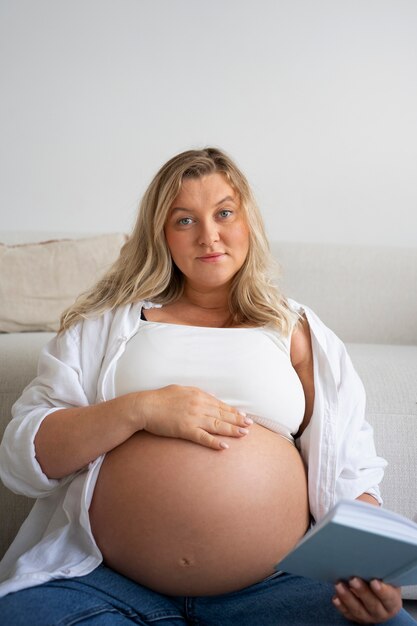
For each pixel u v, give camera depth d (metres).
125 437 1.03
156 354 1.11
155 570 0.99
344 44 2.54
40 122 2.53
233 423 1.03
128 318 1.17
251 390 1.08
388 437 1.40
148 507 0.99
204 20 2.55
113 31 2.54
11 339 1.74
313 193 2.54
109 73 2.54
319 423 1.12
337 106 2.54
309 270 2.21
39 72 2.52
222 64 2.54
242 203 1.17
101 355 1.15
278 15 2.54
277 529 1.02
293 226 2.54
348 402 1.14
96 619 0.90
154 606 0.97
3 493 1.41
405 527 0.83
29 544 1.11
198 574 0.99
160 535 0.98
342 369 1.17
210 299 1.21
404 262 2.22
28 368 1.49
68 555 1.02
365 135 2.53
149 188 1.21
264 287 1.19
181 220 1.14
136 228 1.25
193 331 1.13
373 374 1.48
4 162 2.53
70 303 2.06
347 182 2.54
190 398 1.03
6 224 2.53
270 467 1.03
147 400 1.03
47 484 1.06
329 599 0.99
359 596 0.91
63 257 2.11
